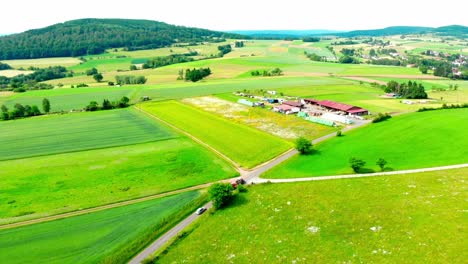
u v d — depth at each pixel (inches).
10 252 2098.9
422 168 2965.1
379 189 2598.4
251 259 1916.8
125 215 2511.1
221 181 3046.3
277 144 3882.9
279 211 2404.0
